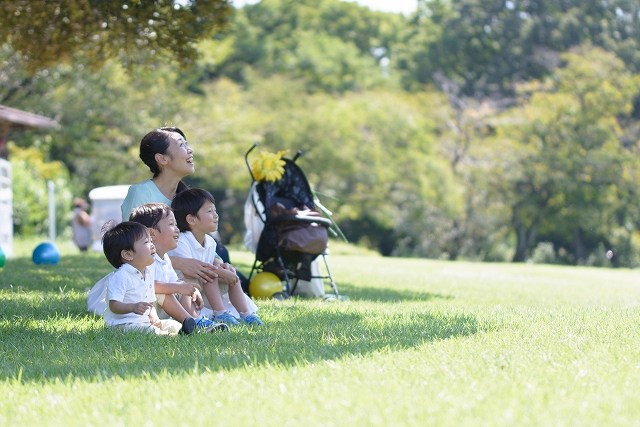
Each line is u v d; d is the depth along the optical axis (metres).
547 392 6.86
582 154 74.50
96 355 9.20
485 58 91.00
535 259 82.00
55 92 53.12
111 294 11.26
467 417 6.02
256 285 16.97
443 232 76.25
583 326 11.71
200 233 12.76
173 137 13.23
